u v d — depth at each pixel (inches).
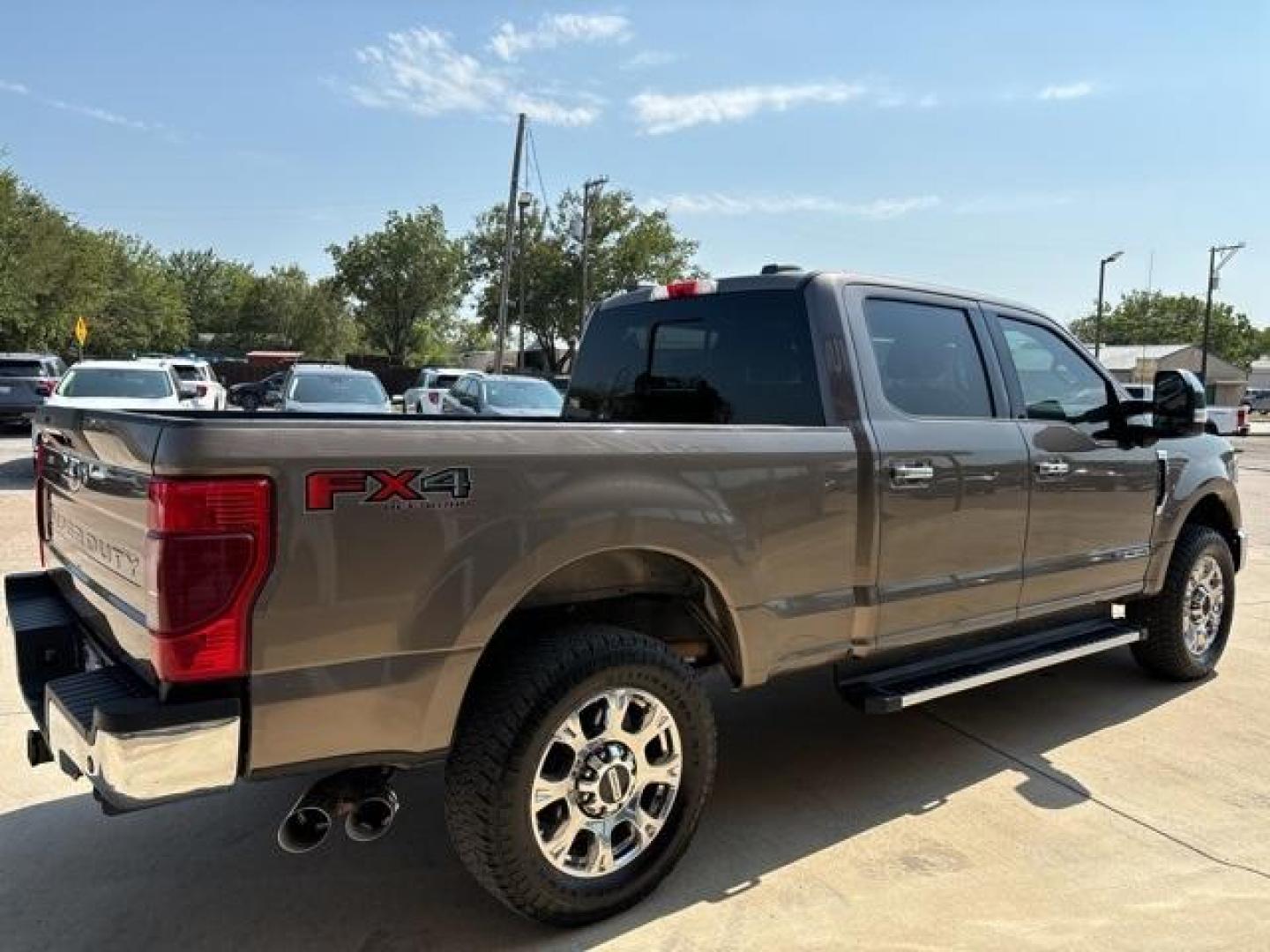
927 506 146.3
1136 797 153.9
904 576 144.6
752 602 126.3
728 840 138.1
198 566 88.0
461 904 120.4
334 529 93.7
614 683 112.3
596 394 185.5
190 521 87.7
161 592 87.6
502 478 103.6
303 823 103.3
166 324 2807.6
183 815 143.4
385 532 96.3
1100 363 190.2
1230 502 217.2
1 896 120.6
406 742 99.7
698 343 163.3
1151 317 3986.2
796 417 145.3
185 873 127.1
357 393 619.2
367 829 106.7
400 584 97.5
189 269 3914.9
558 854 110.7
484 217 2036.2
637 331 176.6
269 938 112.4
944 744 176.9
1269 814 147.8
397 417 112.0
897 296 154.4
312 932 113.9
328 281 3491.6
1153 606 202.2
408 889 123.8
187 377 968.3
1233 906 121.3
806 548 132.1
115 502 103.8
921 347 155.6
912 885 125.8
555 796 109.9
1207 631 214.4
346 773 104.9
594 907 113.0
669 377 168.7
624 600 130.2
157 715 87.0
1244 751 173.5
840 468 135.4
